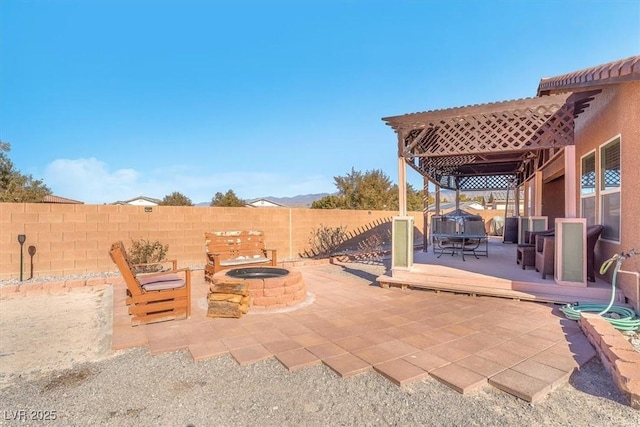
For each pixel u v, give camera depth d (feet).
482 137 21.48
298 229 38.99
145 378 10.44
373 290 22.44
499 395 9.26
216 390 9.67
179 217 30.71
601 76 15.66
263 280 18.01
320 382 10.07
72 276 25.81
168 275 17.80
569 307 16.66
